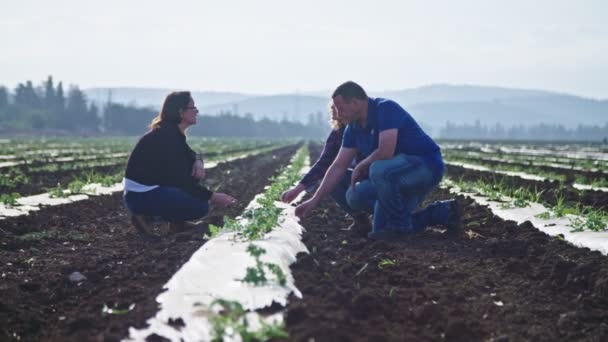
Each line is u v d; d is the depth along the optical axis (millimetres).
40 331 4434
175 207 7676
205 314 4180
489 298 5086
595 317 4551
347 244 7188
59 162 23969
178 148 7672
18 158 24984
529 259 6344
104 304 4848
